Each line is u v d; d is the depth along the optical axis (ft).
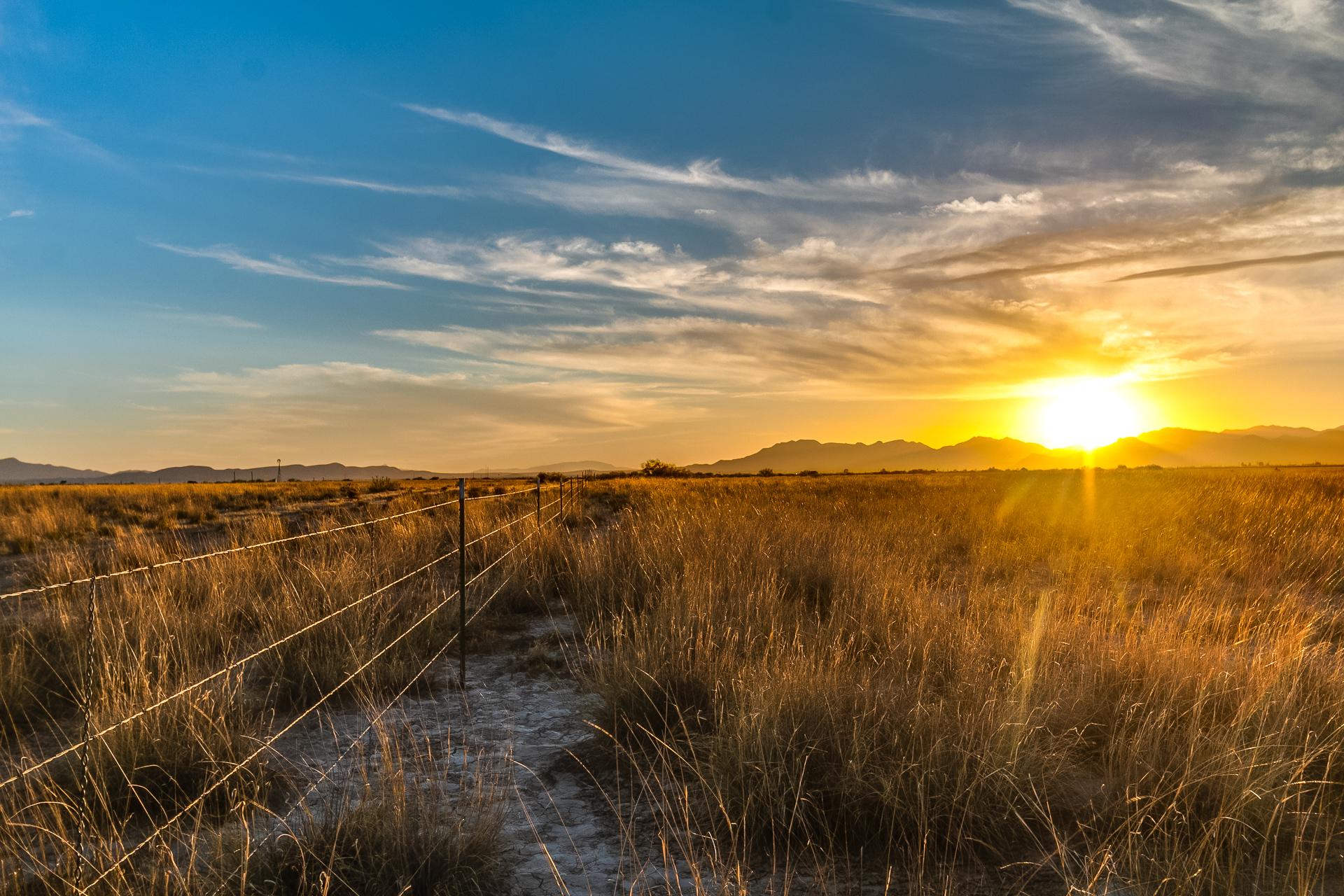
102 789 13.48
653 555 34.94
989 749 13.73
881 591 27.71
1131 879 11.31
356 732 18.33
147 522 70.08
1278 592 33.53
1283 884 11.26
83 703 12.30
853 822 13.00
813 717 14.99
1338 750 14.20
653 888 11.62
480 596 31.96
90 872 10.91
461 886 11.46
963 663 18.69
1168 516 61.41
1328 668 18.48
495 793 14.56
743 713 14.82
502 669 23.82
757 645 21.36
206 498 96.68
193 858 11.19
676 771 15.55
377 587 30.42
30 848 11.96
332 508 73.72
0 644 21.01
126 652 19.97
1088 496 89.25
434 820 12.37
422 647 25.08
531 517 53.72
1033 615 24.80
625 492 106.52
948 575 38.75
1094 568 39.06
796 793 12.92
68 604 24.61
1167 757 14.08
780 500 80.33
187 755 14.75
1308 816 12.46
